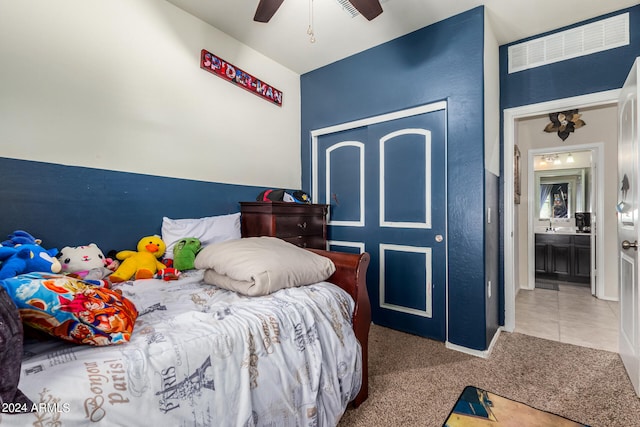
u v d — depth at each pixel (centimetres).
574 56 226
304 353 113
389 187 258
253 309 113
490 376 176
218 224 219
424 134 238
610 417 140
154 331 92
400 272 251
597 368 185
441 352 209
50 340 82
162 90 204
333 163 302
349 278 153
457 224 215
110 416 66
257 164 274
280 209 235
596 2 201
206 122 232
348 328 137
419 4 206
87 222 169
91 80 171
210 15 221
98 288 93
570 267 448
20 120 146
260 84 272
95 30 172
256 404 94
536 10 210
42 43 153
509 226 255
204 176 231
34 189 151
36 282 76
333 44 259
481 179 205
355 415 141
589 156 464
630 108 171
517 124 353
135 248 190
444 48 222
